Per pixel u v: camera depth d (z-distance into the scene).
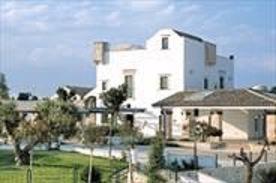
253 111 65.38
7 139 43.56
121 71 74.75
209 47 76.75
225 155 48.19
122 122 63.66
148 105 72.31
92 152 41.41
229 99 63.53
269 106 60.53
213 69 78.50
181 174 37.22
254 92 64.12
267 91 72.94
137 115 71.69
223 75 81.56
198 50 74.56
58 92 82.75
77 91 86.81
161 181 35.94
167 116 67.25
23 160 41.41
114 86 74.88
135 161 41.34
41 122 39.81
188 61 72.38
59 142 49.81
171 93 71.50
